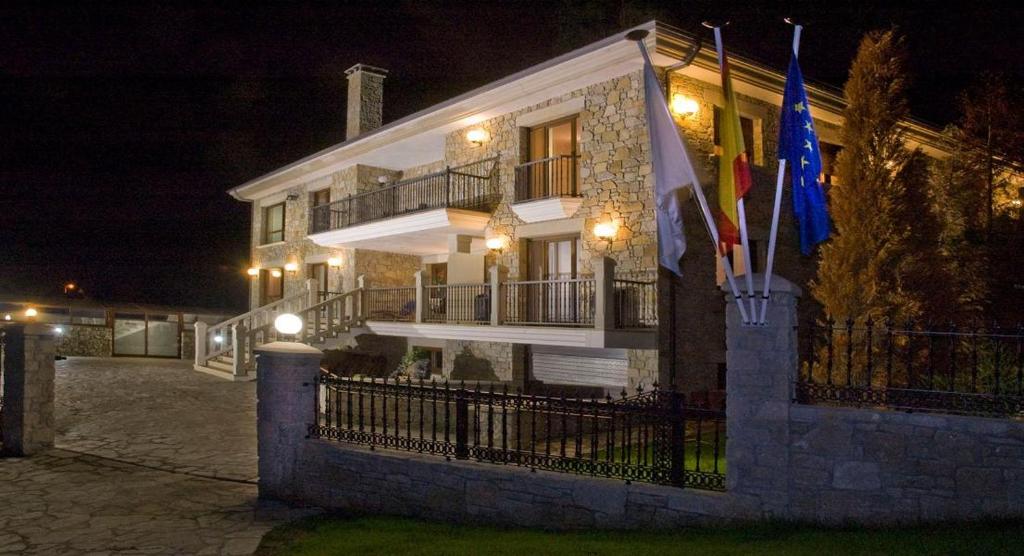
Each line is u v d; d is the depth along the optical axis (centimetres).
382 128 2016
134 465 1024
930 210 1041
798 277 1697
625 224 1462
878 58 1019
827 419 600
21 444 1081
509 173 1739
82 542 687
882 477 582
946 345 960
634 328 1407
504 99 1681
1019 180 1605
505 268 1648
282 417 864
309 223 2497
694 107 1453
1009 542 478
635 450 958
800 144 702
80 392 1698
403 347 2202
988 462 550
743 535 571
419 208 2014
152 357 2766
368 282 2275
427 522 730
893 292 977
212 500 854
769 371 619
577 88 1567
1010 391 684
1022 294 1313
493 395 751
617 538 599
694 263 1469
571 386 1597
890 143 1005
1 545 677
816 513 598
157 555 649
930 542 498
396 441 814
